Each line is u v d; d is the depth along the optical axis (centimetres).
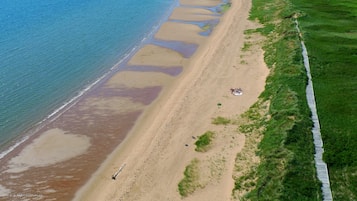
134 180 2338
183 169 2366
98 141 2789
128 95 3388
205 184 2231
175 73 3769
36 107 3247
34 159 2631
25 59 4078
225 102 3056
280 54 3684
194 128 2758
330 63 3406
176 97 3247
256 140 2541
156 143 2647
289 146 2352
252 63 3719
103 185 2362
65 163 2580
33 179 2452
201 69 3691
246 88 3247
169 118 2917
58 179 2442
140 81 3622
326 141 2402
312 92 2938
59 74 3775
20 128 2983
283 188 2048
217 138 2619
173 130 2759
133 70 3850
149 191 2236
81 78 3709
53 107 3247
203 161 2412
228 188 2180
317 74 3219
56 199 2288
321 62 3431
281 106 2792
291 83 3067
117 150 2684
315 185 2080
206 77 3500
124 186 2308
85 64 3988
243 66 3662
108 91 3466
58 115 3131
